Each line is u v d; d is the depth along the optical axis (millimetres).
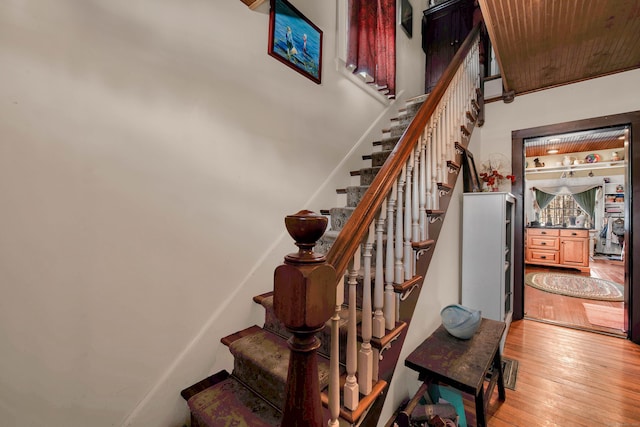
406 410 1206
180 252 1398
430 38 4410
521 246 3188
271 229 1869
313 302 620
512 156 3289
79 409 1085
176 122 1388
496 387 1930
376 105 2996
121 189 1199
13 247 951
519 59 2486
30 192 982
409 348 1502
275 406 1232
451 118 2098
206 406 1235
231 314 1612
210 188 1530
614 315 3270
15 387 951
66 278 1057
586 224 7086
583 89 2895
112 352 1170
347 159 2576
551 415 1647
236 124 1662
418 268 1551
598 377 2035
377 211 1086
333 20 2439
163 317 1331
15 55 956
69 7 1070
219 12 1580
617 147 6277
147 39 1288
